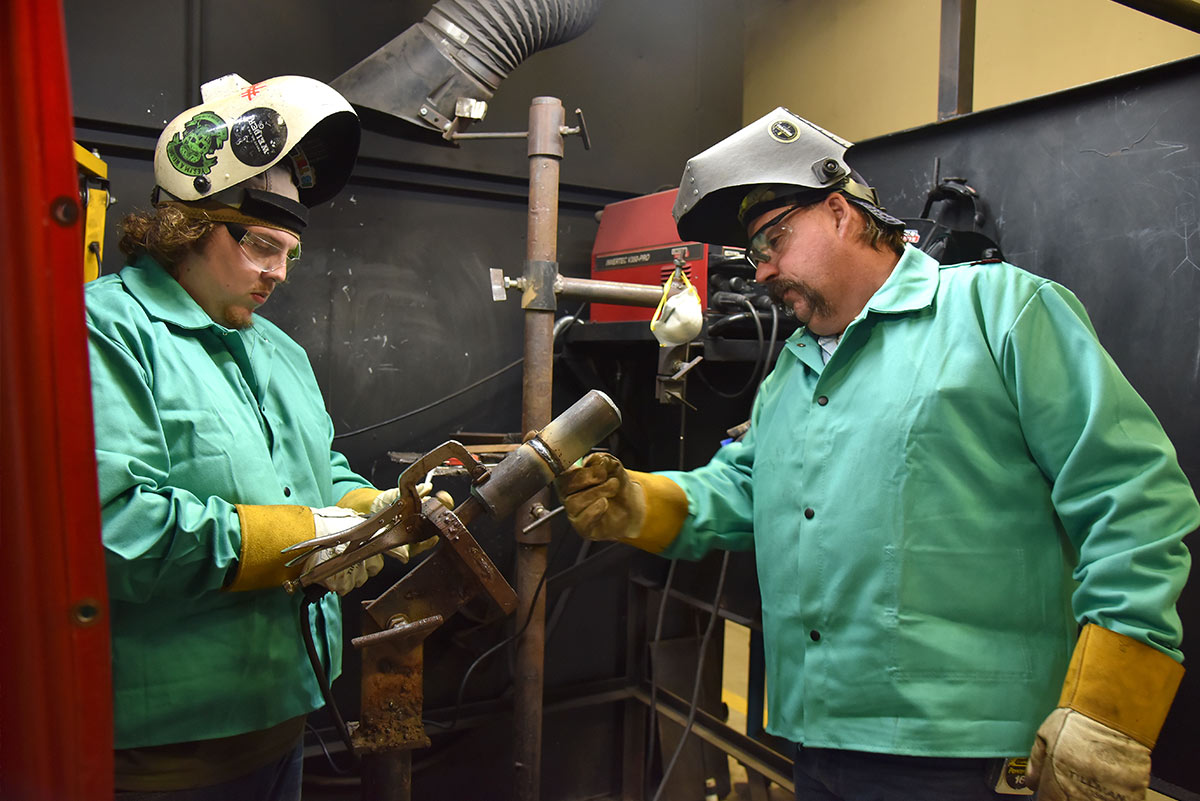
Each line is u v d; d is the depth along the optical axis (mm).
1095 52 2264
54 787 451
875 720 1021
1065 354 998
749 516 1376
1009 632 1007
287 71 2010
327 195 1492
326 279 2105
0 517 443
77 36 1798
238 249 1138
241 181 1108
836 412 1132
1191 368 1388
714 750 2377
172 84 1893
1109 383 948
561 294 1770
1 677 449
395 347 2195
